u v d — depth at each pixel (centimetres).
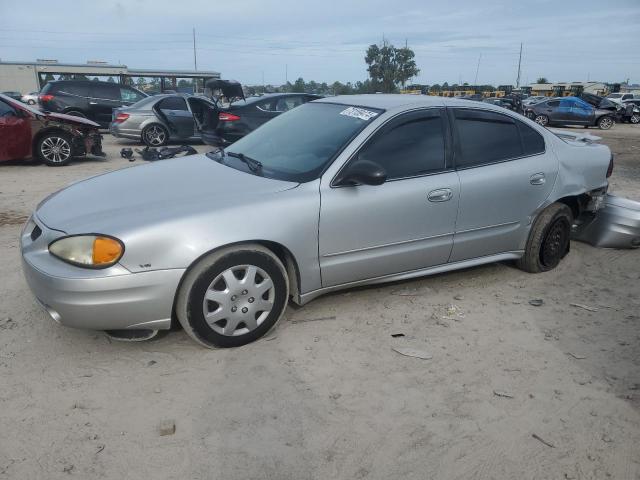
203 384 298
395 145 381
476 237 421
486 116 428
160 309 308
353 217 357
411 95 447
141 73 2720
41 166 1025
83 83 1623
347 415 276
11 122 963
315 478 234
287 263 353
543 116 2653
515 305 412
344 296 414
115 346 335
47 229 316
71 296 293
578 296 435
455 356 335
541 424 273
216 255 315
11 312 374
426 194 383
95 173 957
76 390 290
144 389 292
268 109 1055
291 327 364
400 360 328
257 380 303
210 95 1045
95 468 236
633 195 852
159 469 236
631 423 276
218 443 253
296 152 385
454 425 271
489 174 414
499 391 299
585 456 252
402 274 399
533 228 459
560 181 457
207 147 1377
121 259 295
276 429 264
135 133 1339
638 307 416
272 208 331
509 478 238
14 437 253
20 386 291
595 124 2622
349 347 341
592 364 331
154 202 329
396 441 258
